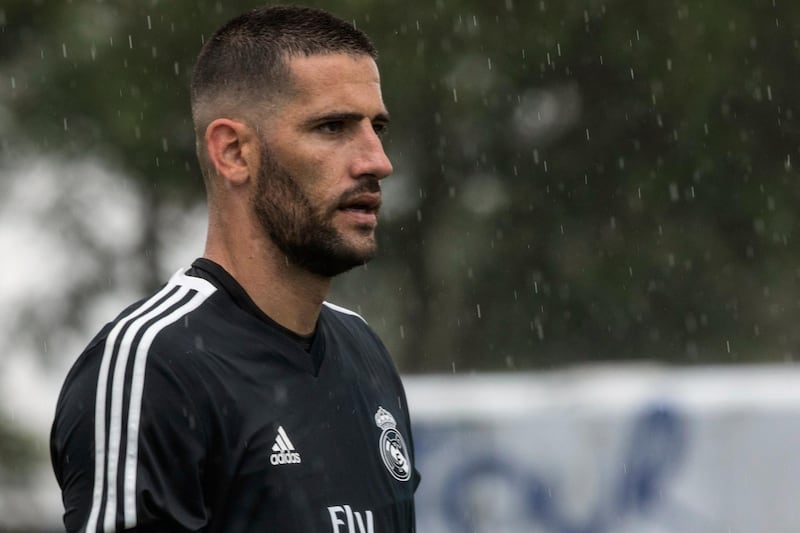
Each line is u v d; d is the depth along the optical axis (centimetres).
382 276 7731
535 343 7469
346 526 1111
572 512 3008
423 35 7225
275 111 1139
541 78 7494
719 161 7481
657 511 2997
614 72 7544
